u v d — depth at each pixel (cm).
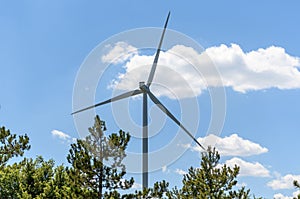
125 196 3744
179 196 4522
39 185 5116
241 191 4328
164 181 3806
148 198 3728
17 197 5075
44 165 5356
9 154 5534
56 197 4669
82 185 3872
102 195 3819
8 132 5534
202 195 4322
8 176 5159
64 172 5109
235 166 4428
